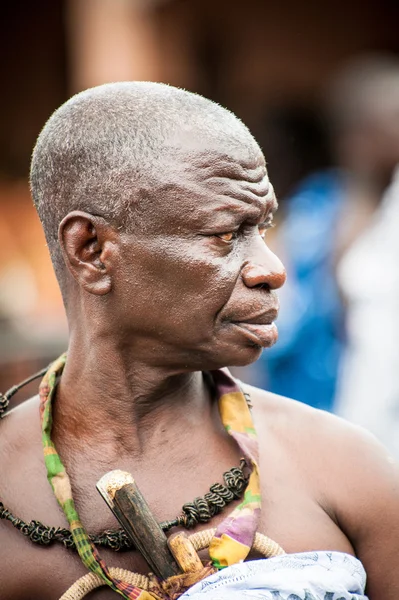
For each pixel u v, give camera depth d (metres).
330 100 20.42
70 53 19.94
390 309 10.49
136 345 4.91
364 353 10.68
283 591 4.44
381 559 5.07
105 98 4.91
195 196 4.62
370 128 11.60
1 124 22.28
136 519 4.57
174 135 4.69
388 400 10.42
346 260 11.31
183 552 4.60
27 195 21.70
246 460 4.98
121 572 4.69
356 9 24.05
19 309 17.00
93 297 4.94
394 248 10.57
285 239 12.53
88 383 5.07
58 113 5.08
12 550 4.86
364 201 11.71
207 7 21.81
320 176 12.78
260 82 23.47
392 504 5.06
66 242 4.87
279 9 23.39
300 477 5.04
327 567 4.62
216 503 4.82
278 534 4.84
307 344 11.78
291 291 11.94
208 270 4.66
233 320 4.76
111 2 18.27
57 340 15.38
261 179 4.80
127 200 4.69
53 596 4.79
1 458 5.11
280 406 5.36
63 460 5.06
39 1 21.88
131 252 4.73
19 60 22.14
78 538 4.68
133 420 5.03
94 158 4.78
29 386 11.77
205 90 22.25
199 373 5.29
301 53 23.84
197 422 5.14
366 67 12.66
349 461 5.10
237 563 4.57
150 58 19.20
